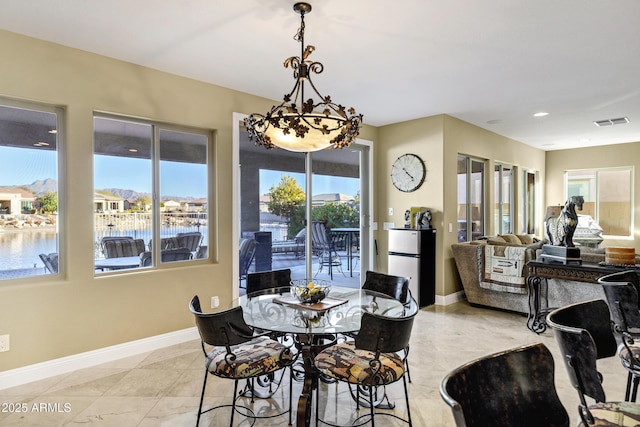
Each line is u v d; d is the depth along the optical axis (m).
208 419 2.33
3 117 2.82
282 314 2.41
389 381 2.03
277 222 4.66
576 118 5.34
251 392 2.63
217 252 3.94
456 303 5.22
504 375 1.21
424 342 3.68
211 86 3.87
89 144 3.12
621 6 2.39
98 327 3.16
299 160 4.91
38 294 2.87
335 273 5.31
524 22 2.60
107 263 3.32
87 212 3.11
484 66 3.41
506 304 4.67
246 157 4.36
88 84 3.10
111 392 2.67
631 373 2.09
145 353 3.38
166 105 3.55
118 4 2.37
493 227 6.32
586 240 6.87
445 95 4.26
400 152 5.52
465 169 5.79
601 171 7.88
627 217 7.57
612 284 2.16
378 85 3.92
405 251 5.00
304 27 2.48
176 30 2.72
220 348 2.38
